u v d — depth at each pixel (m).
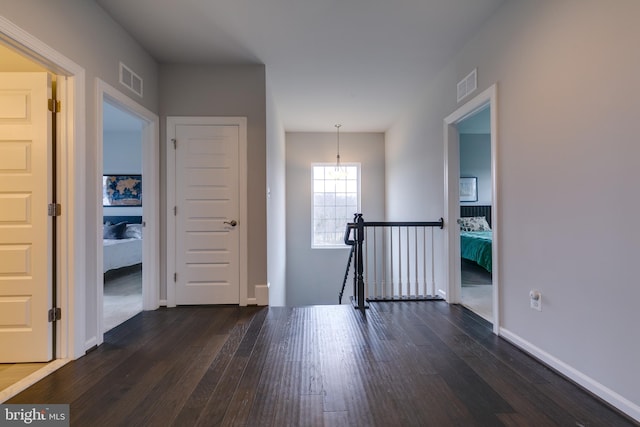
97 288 2.23
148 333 2.46
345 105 4.45
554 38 1.82
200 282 3.18
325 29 2.60
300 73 3.40
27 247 1.95
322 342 2.25
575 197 1.69
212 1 2.25
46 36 1.81
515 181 2.17
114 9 2.32
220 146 3.18
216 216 3.18
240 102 3.20
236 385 1.69
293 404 1.51
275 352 2.09
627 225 1.42
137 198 5.99
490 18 2.45
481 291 3.79
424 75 3.47
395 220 5.32
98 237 2.24
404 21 2.50
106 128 5.79
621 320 1.45
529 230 2.04
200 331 2.50
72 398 1.58
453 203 3.21
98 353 2.10
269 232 3.49
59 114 2.01
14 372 1.84
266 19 2.47
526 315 2.07
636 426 1.34
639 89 1.37
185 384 1.70
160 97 3.15
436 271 3.54
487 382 1.71
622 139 1.44
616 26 1.47
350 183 6.23
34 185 1.95
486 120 4.77
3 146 1.94
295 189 6.06
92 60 2.20
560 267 1.79
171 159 3.15
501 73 2.31
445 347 2.16
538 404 1.51
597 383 1.57
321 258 6.11
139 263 5.29
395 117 5.05
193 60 3.10
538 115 1.95
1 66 2.03
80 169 2.06
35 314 1.96
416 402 1.53
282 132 5.38
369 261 6.10
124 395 1.60
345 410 1.47
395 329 2.51
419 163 4.11
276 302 4.23
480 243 3.85
